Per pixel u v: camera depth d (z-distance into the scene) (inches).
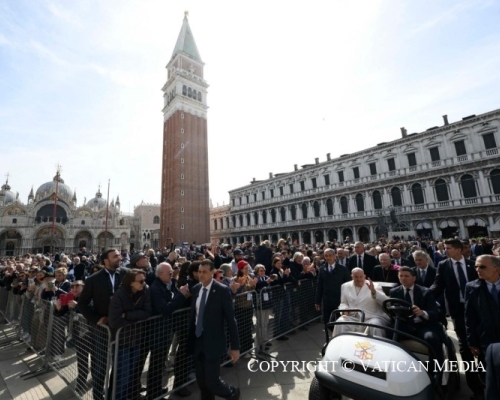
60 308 217.2
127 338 162.9
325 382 142.7
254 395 181.2
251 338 242.4
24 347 280.4
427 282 249.6
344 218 1512.1
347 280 268.8
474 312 162.7
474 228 1082.7
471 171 1097.4
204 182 2025.1
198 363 152.4
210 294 160.7
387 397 124.3
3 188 2768.2
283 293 294.5
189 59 2197.3
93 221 2733.8
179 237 1808.6
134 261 228.4
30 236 2377.0
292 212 1836.9
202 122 2111.2
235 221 2329.0
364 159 1470.2
